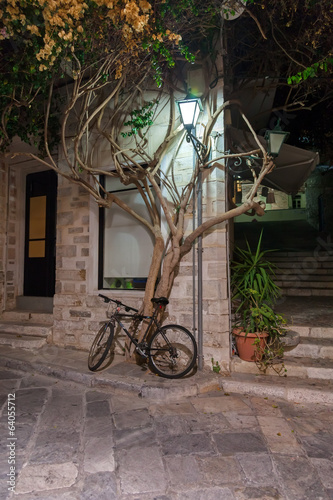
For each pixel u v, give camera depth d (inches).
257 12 182.5
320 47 187.8
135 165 177.3
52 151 222.4
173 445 102.1
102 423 117.0
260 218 572.4
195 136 163.5
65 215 213.8
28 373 173.3
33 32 114.0
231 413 124.0
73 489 82.4
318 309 221.0
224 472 88.6
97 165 204.7
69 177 169.0
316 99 286.5
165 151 182.1
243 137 215.0
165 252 179.9
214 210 166.7
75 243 209.3
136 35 134.0
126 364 172.1
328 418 119.6
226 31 180.5
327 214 397.4
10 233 258.5
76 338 202.8
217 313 161.3
